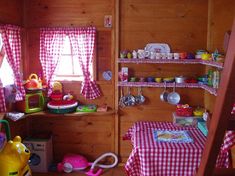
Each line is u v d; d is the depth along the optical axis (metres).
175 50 3.48
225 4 2.81
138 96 3.58
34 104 3.49
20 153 2.59
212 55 2.93
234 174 1.12
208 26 3.39
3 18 3.06
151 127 3.02
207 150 0.89
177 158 2.33
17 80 3.25
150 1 3.44
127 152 3.69
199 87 3.47
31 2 3.54
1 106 3.05
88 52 3.51
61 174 3.44
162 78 3.51
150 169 2.34
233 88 0.76
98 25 3.51
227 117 0.80
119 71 3.55
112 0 3.46
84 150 3.76
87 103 3.68
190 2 3.41
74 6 3.51
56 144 3.76
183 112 3.21
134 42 3.51
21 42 3.54
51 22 3.55
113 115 3.65
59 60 3.63
